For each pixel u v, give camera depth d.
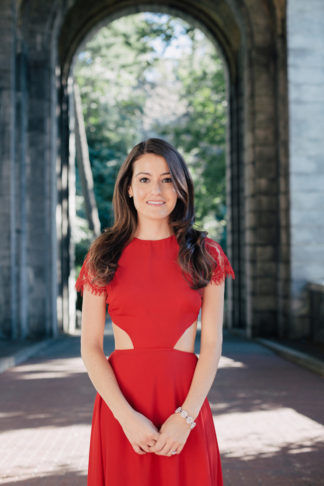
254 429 5.12
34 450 4.54
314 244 11.60
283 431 5.05
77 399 6.28
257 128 12.33
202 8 15.07
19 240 12.34
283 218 11.94
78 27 15.10
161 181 1.97
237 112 14.93
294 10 11.62
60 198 14.66
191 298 1.91
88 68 24.42
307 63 11.64
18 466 4.16
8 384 7.23
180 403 1.88
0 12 12.01
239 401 6.18
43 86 13.16
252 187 12.46
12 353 9.52
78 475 3.97
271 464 4.20
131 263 1.96
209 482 1.85
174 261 1.95
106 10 15.02
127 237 2.01
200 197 23.28
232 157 14.93
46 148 13.20
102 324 1.98
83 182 21.69
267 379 7.41
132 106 27.64
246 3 12.21
